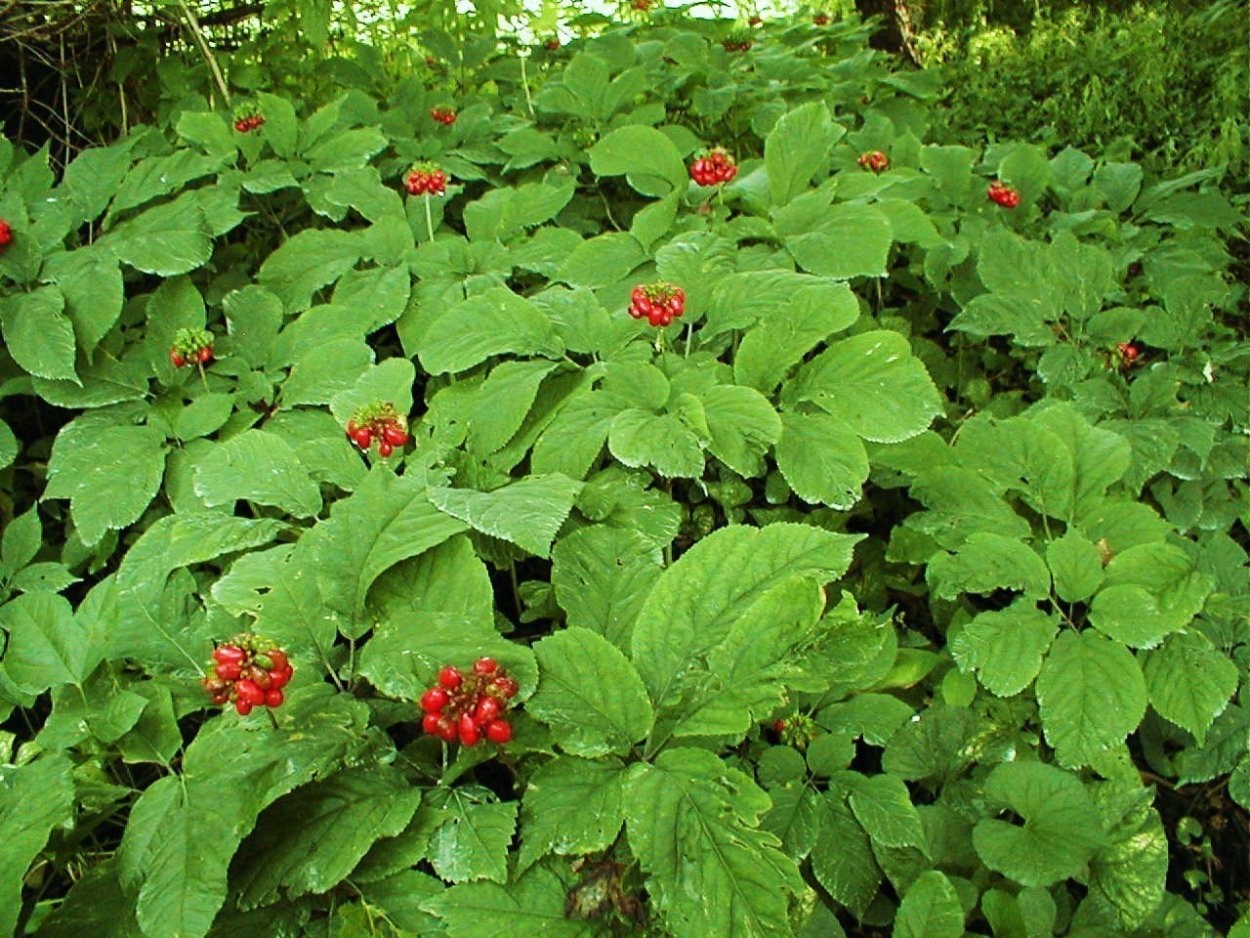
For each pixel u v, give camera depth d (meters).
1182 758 0.61
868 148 1.08
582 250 0.82
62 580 0.69
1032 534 0.64
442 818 0.48
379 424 0.61
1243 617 0.62
